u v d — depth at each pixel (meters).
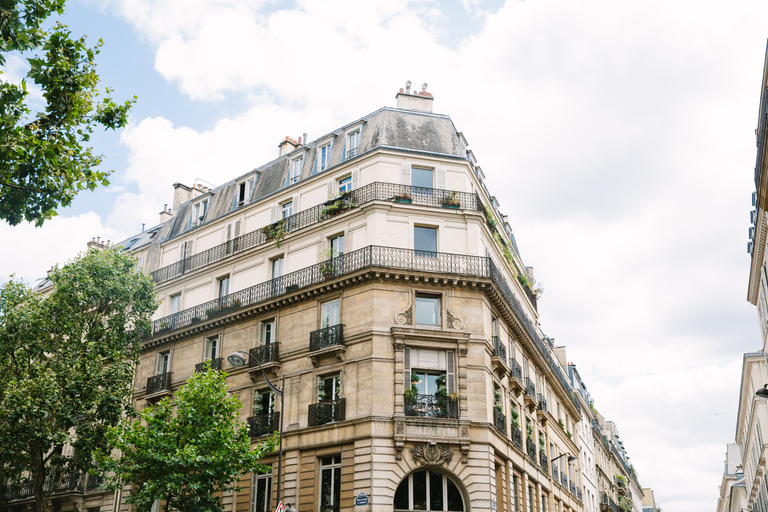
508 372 33.03
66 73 16.78
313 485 28.67
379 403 28.20
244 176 39.56
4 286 33.31
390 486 26.97
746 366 54.56
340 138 35.88
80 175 17.70
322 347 30.41
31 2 15.80
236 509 30.70
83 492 38.44
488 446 28.62
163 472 26.17
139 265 42.91
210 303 36.56
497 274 33.34
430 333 29.53
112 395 31.92
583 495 55.25
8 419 29.30
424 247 31.84
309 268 32.66
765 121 22.53
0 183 16.25
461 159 33.78
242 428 27.50
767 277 37.56
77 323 33.22
